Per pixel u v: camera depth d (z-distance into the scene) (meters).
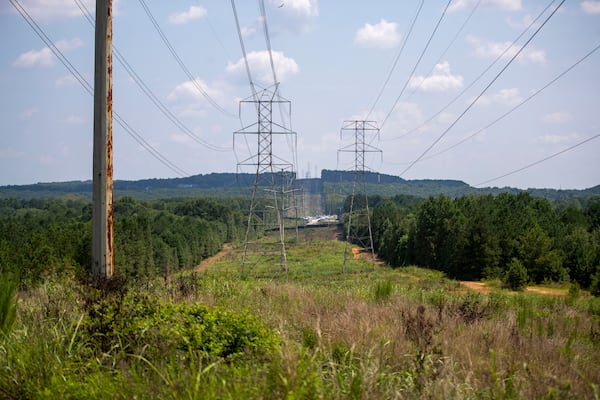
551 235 67.69
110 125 13.52
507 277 53.12
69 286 12.17
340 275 57.22
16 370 7.16
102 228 13.29
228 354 8.44
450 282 50.62
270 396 6.09
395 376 8.11
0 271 10.02
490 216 71.38
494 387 7.93
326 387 6.71
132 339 8.19
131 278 14.45
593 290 44.69
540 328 13.42
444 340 11.01
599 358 11.50
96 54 13.49
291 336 10.91
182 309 9.43
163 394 6.36
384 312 15.53
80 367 7.34
